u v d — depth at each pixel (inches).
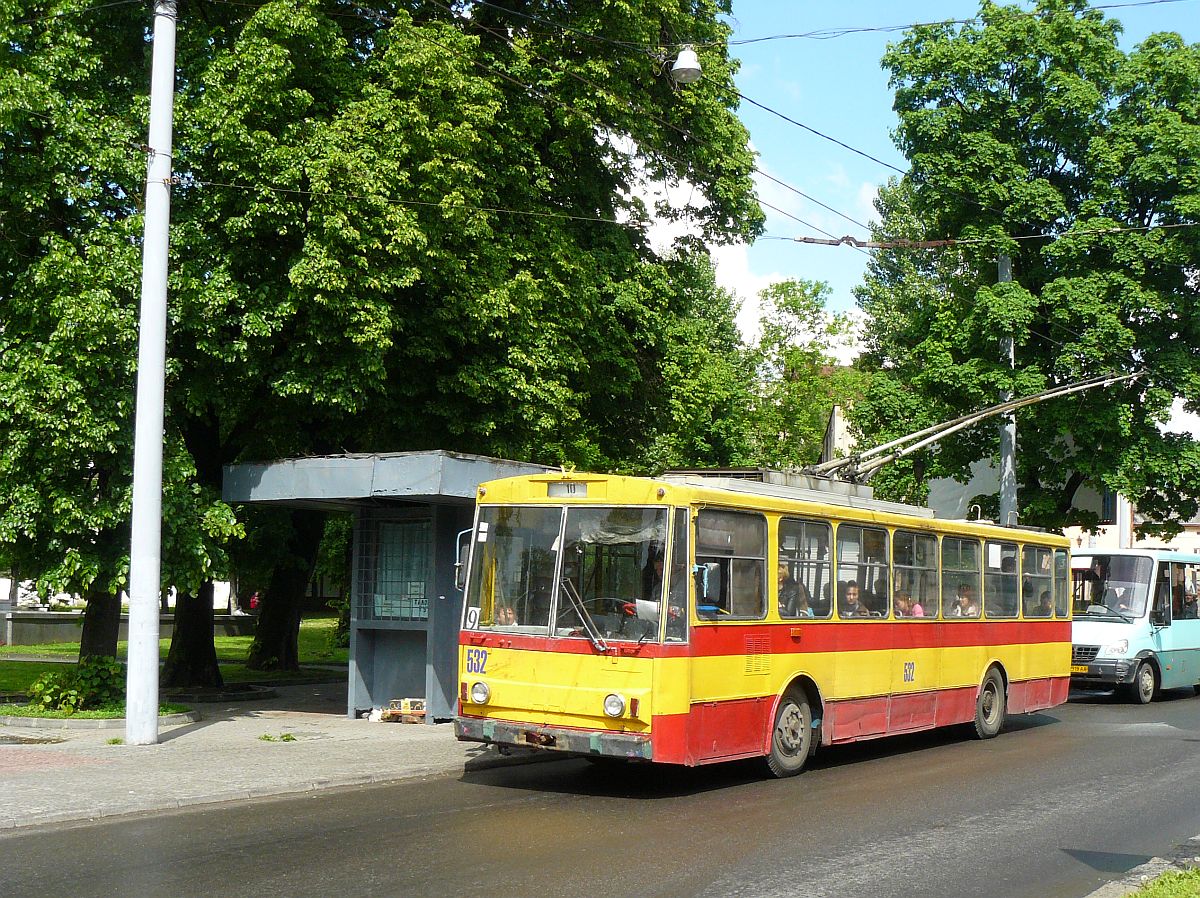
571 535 459.5
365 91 679.7
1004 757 583.5
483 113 707.4
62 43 620.1
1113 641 895.7
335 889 301.3
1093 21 1152.8
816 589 527.5
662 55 845.8
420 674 679.1
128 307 603.5
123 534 624.7
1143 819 417.4
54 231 620.7
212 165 634.8
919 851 359.6
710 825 395.9
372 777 479.2
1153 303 1080.8
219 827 380.5
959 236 1153.4
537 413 776.9
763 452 1877.5
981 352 1139.9
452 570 667.4
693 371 973.8
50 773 462.3
